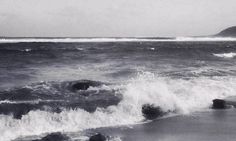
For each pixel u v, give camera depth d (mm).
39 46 53000
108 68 22938
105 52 39188
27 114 9617
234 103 13242
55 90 13195
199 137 8828
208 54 38688
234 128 9734
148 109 11312
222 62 29453
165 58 31844
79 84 13664
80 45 60344
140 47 52250
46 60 28922
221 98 14055
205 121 10516
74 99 11812
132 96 11875
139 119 10656
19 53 35562
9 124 9070
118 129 9508
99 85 14016
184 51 41656
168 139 8648
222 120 10656
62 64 25906
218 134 9094
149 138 8727
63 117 9844
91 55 34562
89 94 12617
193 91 14242
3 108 10070
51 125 9375
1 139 8320
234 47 57750
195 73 19688
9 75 18906
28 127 9109
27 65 24875
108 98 11953
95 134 8422
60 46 54781
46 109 10281
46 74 19750
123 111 10945
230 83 16969
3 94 12180
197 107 12555
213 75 19359
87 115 10219
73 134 8836
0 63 25797
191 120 10672
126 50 42969
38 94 12445
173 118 10914
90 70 21844
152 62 27609
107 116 10398
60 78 18078
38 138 8469
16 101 11180
